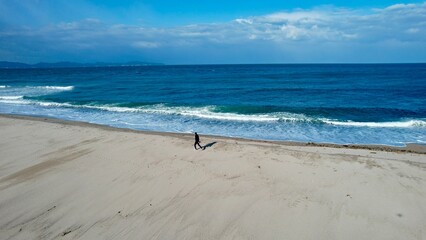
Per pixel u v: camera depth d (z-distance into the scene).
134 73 98.69
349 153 15.36
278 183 11.55
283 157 14.27
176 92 42.66
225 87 47.91
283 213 9.57
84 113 28.62
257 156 14.45
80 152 15.90
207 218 9.48
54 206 10.54
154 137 18.12
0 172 13.59
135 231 9.00
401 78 63.66
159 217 9.65
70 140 18.12
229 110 28.59
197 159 14.25
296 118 24.38
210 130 21.78
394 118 24.33
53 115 27.84
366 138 19.09
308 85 49.88
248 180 11.86
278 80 60.78
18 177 12.96
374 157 14.48
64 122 24.73
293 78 66.06
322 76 71.81
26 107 31.98
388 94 37.75
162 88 47.84
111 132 19.69
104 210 10.20
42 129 20.98
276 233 8.66
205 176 12.34
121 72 108.12
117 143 17.17
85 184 12.08
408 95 36.62
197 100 35.12
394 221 9.05
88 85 53.78
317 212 9.58
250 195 10.71
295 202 10.18
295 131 21.11
